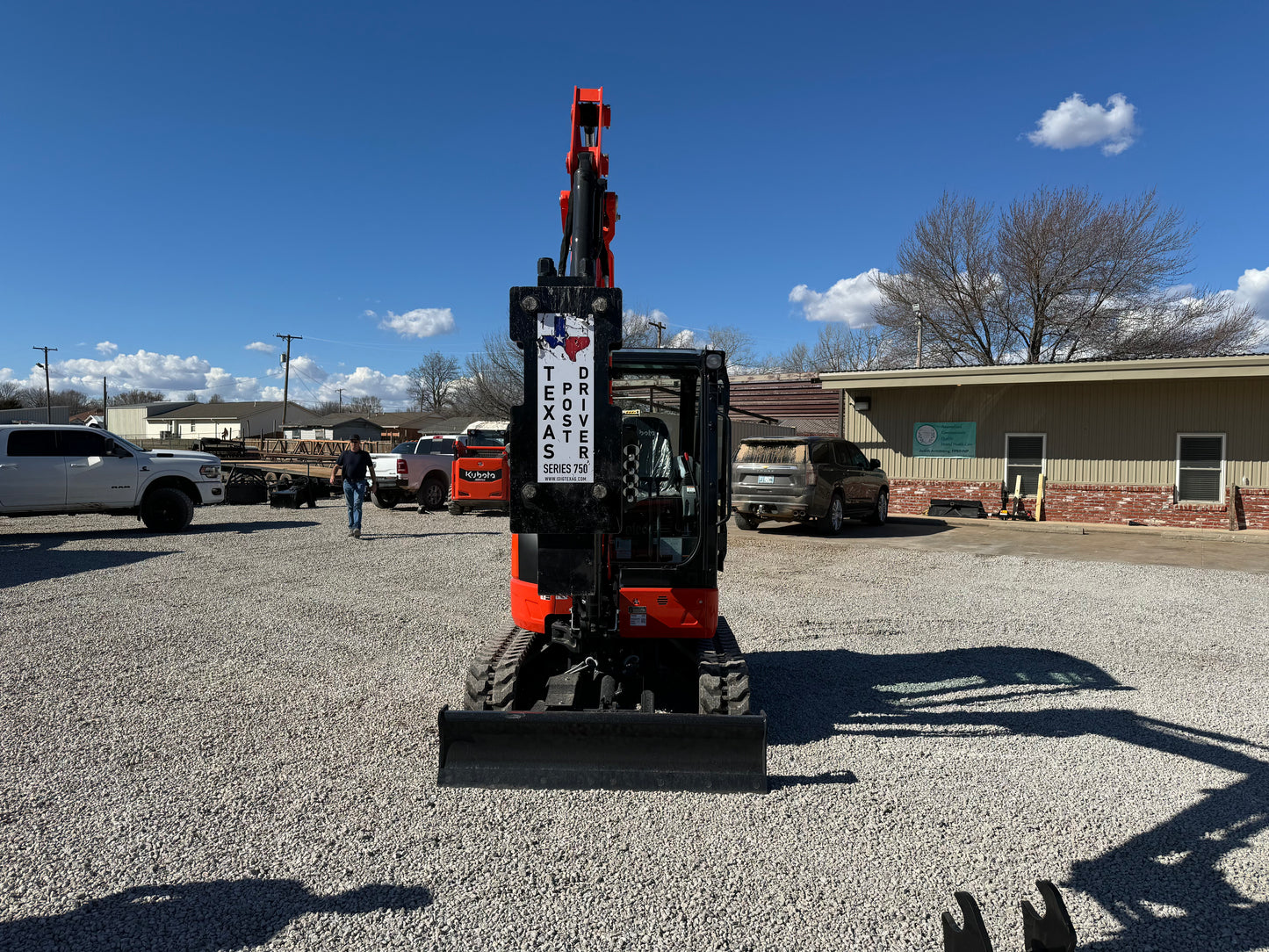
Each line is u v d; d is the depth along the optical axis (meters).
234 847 3.35
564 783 3.89
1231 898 3.07
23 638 6.63
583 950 2.70
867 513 16.36
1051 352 29.97
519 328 3.66
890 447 19.14
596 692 4.94
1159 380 16.66
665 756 3.95
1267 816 3.75
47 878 3.08
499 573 10.09
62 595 8.43
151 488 14.08
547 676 5.15
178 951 2.66
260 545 12.44
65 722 4.77
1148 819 3.72
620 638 4.61
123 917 2.84
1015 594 9.29
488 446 17.39
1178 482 16.56
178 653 6.28
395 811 3.68
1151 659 6.55
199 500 14.51
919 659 6.53
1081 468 17.39
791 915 2.92
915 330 31.55
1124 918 2.93
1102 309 28.41
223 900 2.96
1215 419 16.22
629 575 4.57
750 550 12.72
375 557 11.34
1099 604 8.72
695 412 4.86
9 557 10.96
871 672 6.14
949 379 17.61
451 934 2.77
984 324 30.30
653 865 3.25
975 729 4.90
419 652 6.45
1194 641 7.13
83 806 3.69
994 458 18.17
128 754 4.32
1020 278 29.06
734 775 3.93
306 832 3.48
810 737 4.74
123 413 86.38
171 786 3.93
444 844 3.39
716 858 3.31
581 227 5.34
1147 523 16.73
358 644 6.66
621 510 3.71
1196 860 3.35
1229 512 15.98
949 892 3.09
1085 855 3.38
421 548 12.25
